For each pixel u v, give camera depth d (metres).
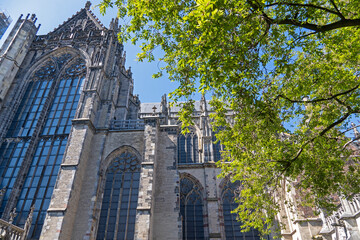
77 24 55.44
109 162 36.09
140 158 35.81
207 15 11.32
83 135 35.88
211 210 41.97
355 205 24.98
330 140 19.38
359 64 18.05
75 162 33.53
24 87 45.62
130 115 48.66
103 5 19.00
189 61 14.98
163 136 38.12
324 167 18.97
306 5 13.48
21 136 39.81
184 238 40.88
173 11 15.64
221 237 39.84
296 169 18.78
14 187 33.94
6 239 20.61
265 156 20.55
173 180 34.44
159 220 31.67
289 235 37.41
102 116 40.34
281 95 17.47
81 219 31.38
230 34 14.23
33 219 31.98
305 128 20.42
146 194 31.16
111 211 32.50
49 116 41.56
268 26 14.36
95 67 44.25
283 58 16.09
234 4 12.70
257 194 22.45
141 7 16.23
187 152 54.09
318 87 18.92
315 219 32.97
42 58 48.88
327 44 17.22
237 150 20.17
